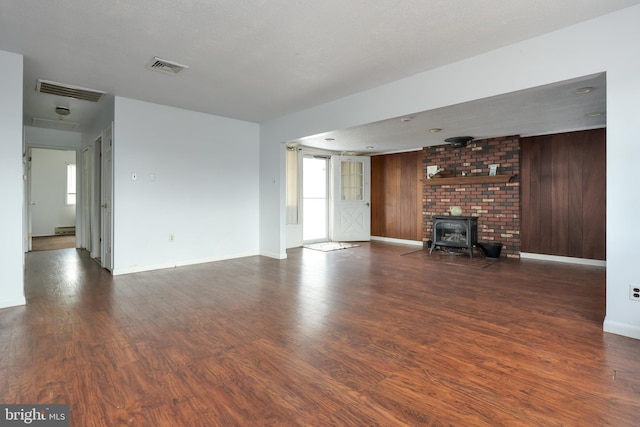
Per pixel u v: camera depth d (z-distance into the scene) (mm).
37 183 8844
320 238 8180
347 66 3508
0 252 3188
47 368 2104
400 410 1705
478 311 3168
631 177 2492
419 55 3248
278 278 4473
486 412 1686
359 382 1966
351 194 8250
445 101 3502
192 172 5312
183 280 4340
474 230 6145
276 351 2357
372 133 5672
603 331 2672
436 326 2807
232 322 2896
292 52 3174
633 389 1873
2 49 3094
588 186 5414
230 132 5762
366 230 8312
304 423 1604
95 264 5328
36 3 2369
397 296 3658
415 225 7699
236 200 5887
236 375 2041
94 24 2664
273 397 1816
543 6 2439
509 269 5023
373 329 2746
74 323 2850
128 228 4695
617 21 2518
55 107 4953
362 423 1605
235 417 1647
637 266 2500
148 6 2418
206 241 5523
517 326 2799
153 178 4898
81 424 1585
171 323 2869
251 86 4109
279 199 5812
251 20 2615
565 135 5594
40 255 6102
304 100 4691
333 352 2346
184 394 1840
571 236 5562
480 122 4855
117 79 3863
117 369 2100
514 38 2920
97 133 5539
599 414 1661
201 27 2719
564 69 2760
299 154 7352
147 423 1600
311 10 2479
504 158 6000
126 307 3273
